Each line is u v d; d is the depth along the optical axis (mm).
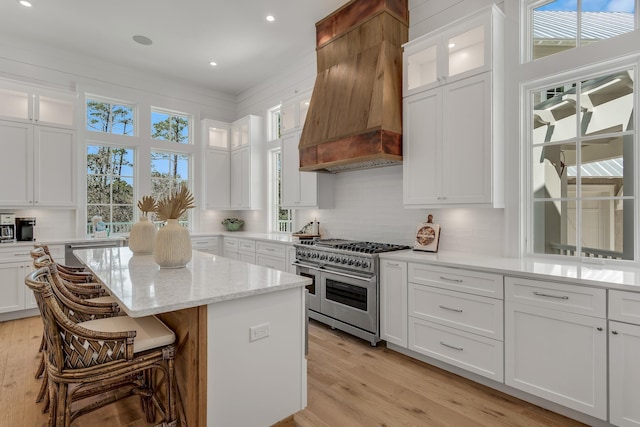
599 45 2359
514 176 2783
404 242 3668
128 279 1940
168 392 1679
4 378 2541
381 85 3195
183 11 3789
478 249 3070
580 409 1959
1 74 4281
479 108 2717
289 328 1928
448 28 2904
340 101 3551
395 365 2809
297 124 4582
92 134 4977
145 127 5473
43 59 4562
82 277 2744
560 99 2627
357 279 3301
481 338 2420
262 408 1812
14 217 4145
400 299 2980
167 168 5828
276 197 5719
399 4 3473
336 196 4453
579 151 2541
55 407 1662
